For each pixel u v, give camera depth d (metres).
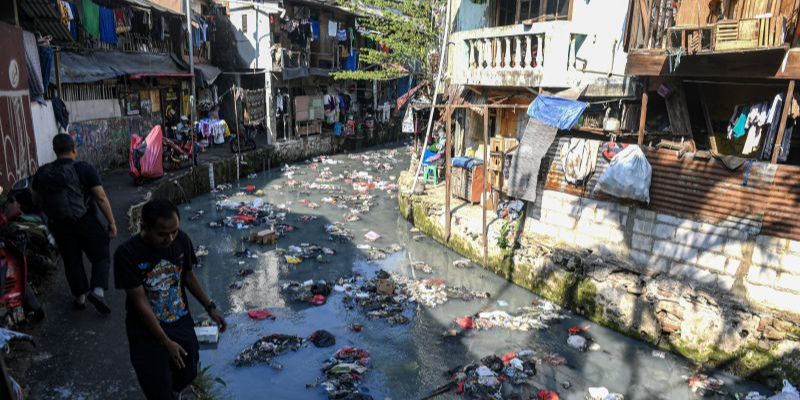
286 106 27.31
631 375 7.57
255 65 24.98
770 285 7.48
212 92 25.03
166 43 21.06
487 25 14.55
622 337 8.68
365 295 9.87
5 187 6.32
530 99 13.68
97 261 6.04
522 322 9.08
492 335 8.66
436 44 21.86
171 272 3.79
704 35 8.46
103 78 15.54
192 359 4.05
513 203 11.38
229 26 25.28
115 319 6.11
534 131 10.46
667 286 8.35
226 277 10.69
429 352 8.04
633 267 9.06
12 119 6.67
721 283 8.02
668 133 10.17
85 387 4.84
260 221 14.86
